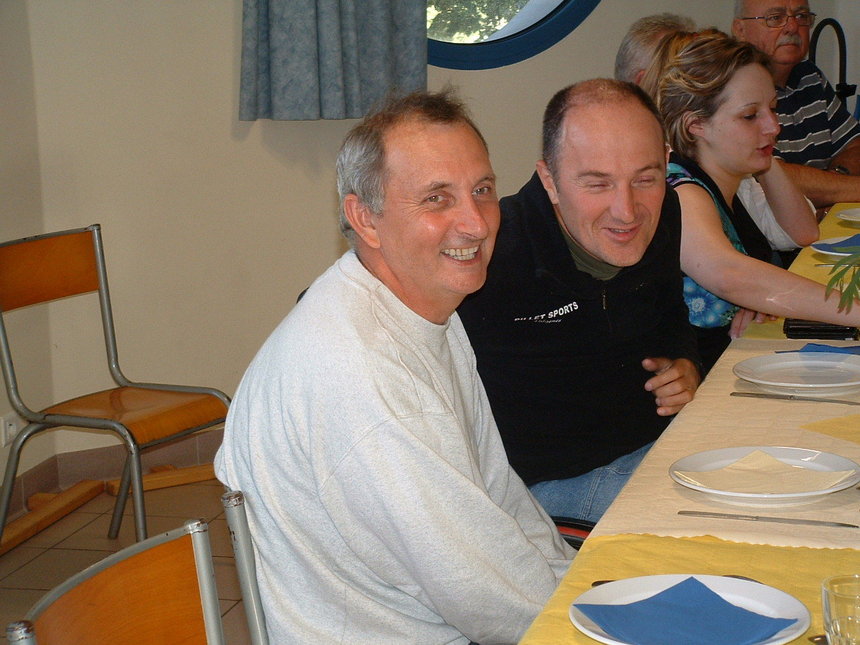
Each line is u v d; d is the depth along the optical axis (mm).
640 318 1953
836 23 5020
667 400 1963
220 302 3818
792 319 2230
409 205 1354
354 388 1251
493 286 1830
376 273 1411
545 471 1948
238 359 3891
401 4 3852
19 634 844
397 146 1354
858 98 5418
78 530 3277
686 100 2402
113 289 3617
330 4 3594
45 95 3432
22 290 2820
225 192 3768
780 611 967
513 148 4414
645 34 3123
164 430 2688
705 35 2502
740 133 2373
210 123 3703
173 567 1074
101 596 1002
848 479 1275
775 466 1361
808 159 4148
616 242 1810
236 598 2764
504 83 4348
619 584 1037
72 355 3580
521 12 4391
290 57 3600
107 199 3566
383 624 1318
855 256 1611
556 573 1514
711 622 944
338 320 1297
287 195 3887
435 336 1415
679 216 2154
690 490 1347
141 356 3703
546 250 1830
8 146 3318
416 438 1241
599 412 1953
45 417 2738
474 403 1567
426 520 1236
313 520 1308
